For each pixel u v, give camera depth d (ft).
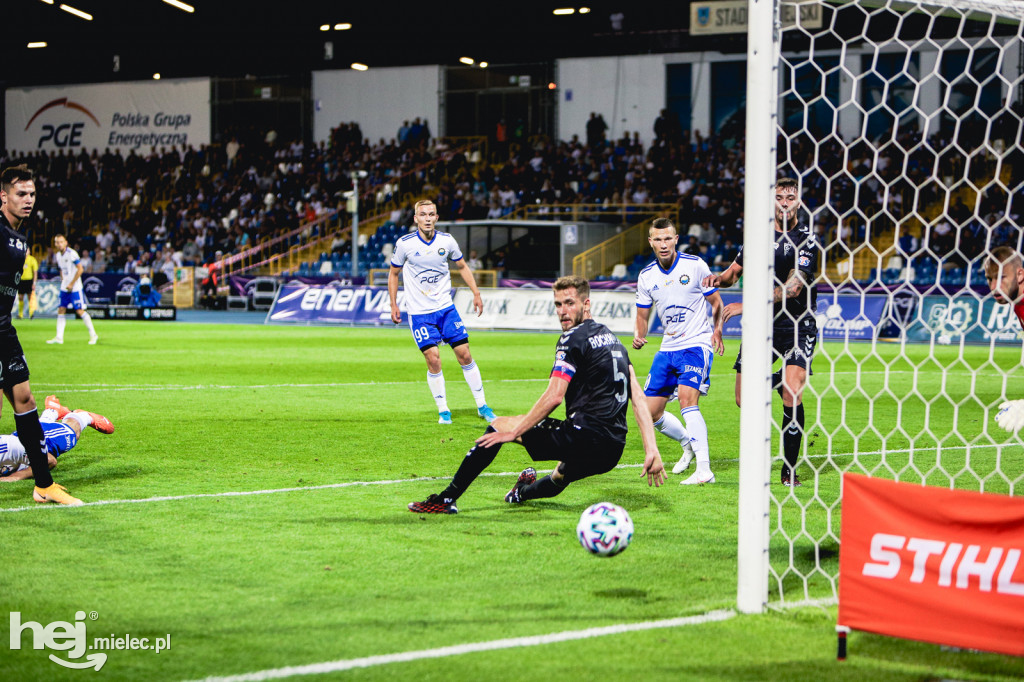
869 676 25.50
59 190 320.09
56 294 235.61
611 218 249.55
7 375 42.68
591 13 271.28
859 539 27.55
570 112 284.82
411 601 31.24
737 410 80.89
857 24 225.35
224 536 39.01
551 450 40.91
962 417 73.72
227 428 67.82
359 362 120.88
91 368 110.11
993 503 26.02
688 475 53.21
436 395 71.87
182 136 323.57
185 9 266.36
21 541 37.99
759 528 30.37
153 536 38.88
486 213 258.16
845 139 228.43
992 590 25.84
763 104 30.19
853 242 203.51
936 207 198.59
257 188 297.94
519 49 287.69
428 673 25.34
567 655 26.68
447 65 298.97
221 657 26.40
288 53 305.73
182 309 266.57
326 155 300.81
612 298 177.68
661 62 270.46
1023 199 183.52
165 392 88.38
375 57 302.04
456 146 293.64
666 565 35.50
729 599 31.71
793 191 49.52
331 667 25.67
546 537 39.27
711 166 247.29
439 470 53.67
